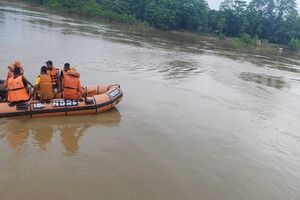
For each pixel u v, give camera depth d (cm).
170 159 605
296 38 6231
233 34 6488
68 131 679
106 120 770
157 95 1073
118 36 3080
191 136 737
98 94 886
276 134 842
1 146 570
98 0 7044
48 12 5347
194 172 568
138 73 1406
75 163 540
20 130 655
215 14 6644
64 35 2386
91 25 3972
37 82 731
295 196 540
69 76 750
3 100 755
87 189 470
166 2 6253
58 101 752
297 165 664
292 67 2725
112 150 610
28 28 2478
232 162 632
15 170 495
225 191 522
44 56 1473
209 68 1905
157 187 503
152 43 2944
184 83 1340
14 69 719
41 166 517
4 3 5697
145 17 6281
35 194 443
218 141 730
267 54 3903
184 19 6238
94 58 1611
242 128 847
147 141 674
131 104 925
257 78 1802
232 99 1174
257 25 6300
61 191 457
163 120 820
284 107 1179
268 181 578
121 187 487
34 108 723
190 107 978
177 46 3061
